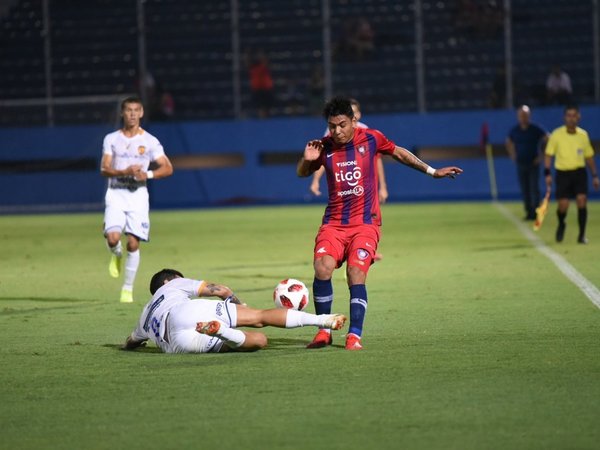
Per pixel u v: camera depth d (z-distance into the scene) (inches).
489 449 700.7
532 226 2768.2
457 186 4052.7
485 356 1026.1
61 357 1069.1
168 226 3100.4
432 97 4190.5
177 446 724.0
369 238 1098.7
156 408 832.3
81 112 4173.2
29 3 4360.2
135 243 1525.6
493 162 4018.2
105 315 1389.0
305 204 3937.0
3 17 4355.3
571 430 743.7
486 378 919.7
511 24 4227.4
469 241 2388.0
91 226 3213.6
